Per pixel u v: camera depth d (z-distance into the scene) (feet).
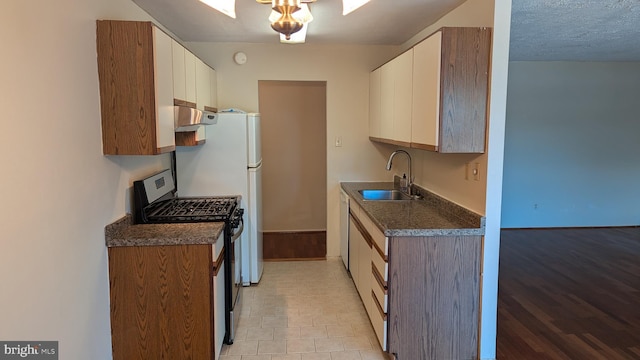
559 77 19.07
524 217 19.92
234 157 12.00
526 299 11.83
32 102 5.32
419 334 8.43
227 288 9.15
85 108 6.67
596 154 19.74
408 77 9.77
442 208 10.06
